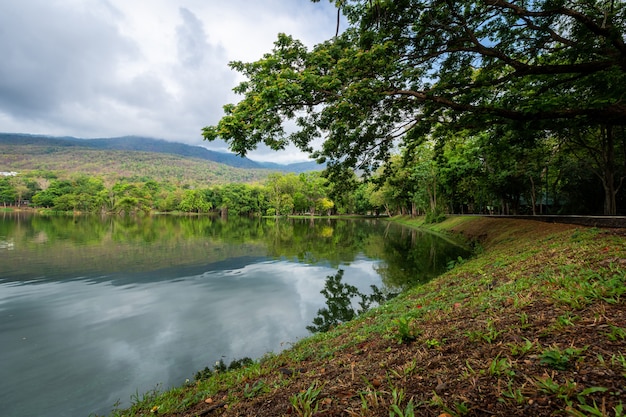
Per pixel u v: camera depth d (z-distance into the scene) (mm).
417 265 19062
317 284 15797
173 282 16484
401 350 4047
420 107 10938
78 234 40250
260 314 11688
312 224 66000
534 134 9922
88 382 7332
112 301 13375
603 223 12219
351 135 9750
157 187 142000
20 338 9750
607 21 9016
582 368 2459
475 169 32531
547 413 2082
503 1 8312
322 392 3293
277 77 7914
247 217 106562
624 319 3078
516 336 3311
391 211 97500
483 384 2570
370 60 8336
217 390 5207
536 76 11133
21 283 16375
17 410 6316
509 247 15055
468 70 10797
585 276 4926
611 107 7988
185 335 9906
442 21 9141
